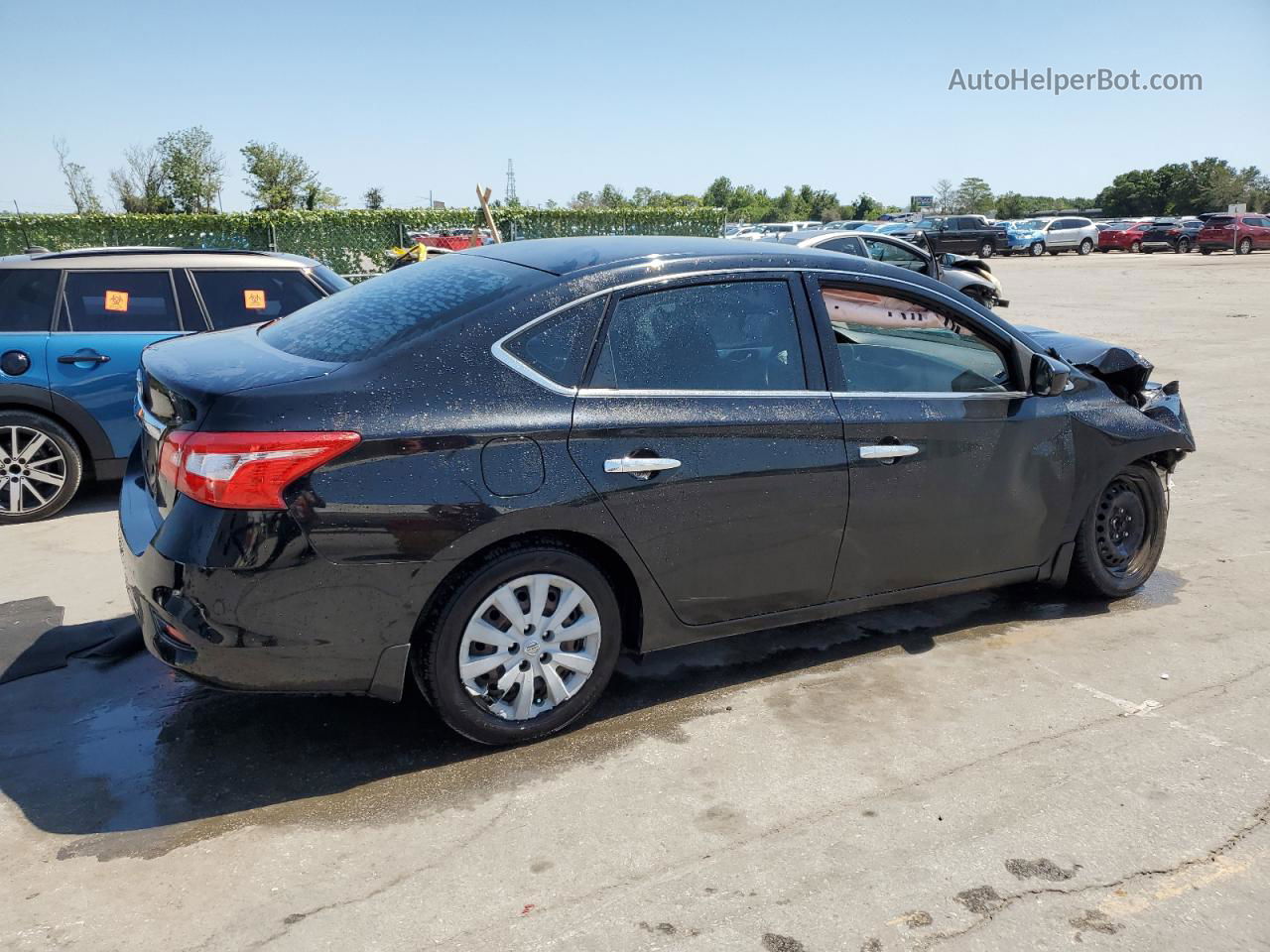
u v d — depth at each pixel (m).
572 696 3.56
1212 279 27.70
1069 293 23.67
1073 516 4.60
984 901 2.77
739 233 42.12
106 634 4.42
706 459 3.56
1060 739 3.67
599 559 3.59
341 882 2.80
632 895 2.77
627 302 3.54
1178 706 3.93
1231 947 2.62
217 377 3.17
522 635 3.41
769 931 2.63
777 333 3.81
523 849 2.96
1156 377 11.82
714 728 3.71
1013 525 4.39
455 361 3.24
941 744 3.62
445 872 2.85
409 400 3.13
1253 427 9.16
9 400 6.00
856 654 4.39
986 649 4.46
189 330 6.49
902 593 4.20
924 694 4.01
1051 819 3.16
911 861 2.94
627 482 3.41
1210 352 13.63
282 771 3.36
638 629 3.65
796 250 4.00
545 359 3.37
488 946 2.56
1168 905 2.78
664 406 3.51
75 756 3.44
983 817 3.17
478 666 3.34
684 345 3.62
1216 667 4.28
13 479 6.11
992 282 16.23
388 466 3.06
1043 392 4.33
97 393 6.23
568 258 3.71
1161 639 4.58
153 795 3.21
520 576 3.36
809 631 4.64
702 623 3.76
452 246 21.61
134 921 2.63
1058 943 2.62
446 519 3.13
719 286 3.72
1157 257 42.41
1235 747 3.62
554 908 2.71
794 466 3.73
